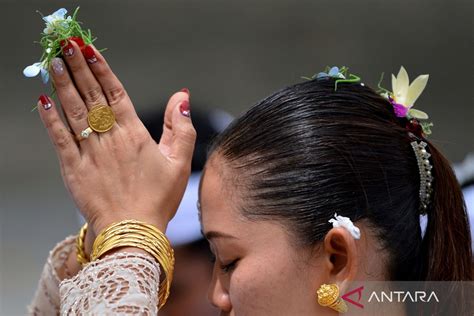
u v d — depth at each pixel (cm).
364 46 859
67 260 308
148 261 245
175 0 862
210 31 862
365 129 254
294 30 862
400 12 859
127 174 258
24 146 805
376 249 249
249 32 862
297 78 855
